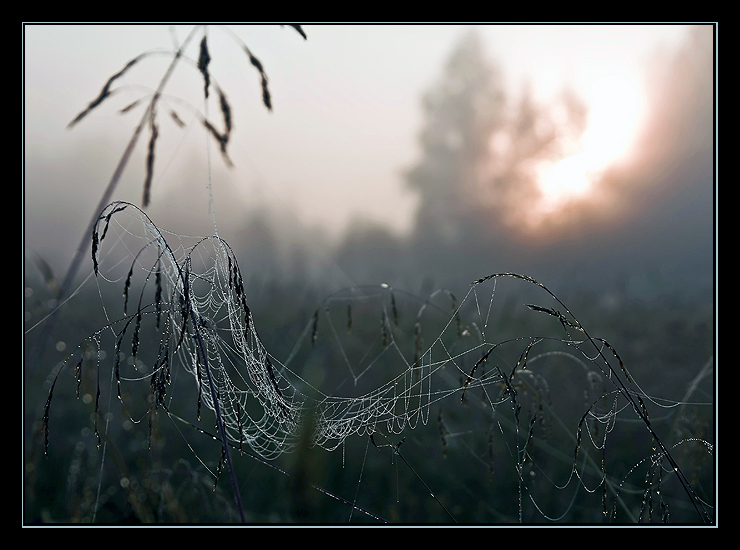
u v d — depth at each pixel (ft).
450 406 8.79
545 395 8.33
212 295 6.33
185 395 9.93
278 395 5.99
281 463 7.07
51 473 7.19
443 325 12.05
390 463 7.98
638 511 6.96
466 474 7.88
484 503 7.24
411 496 7.22
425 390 8.53
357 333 12.34
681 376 10.20
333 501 6.92
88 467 7.10
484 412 8.37
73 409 8.88
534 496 7.43
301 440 4.78
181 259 5.52
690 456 7.27
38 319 7.34
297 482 4.78
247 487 7.21
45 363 9.57
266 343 11.61
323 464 6.59
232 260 5.10
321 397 7.98
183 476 7.38
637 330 13.24
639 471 7.82
